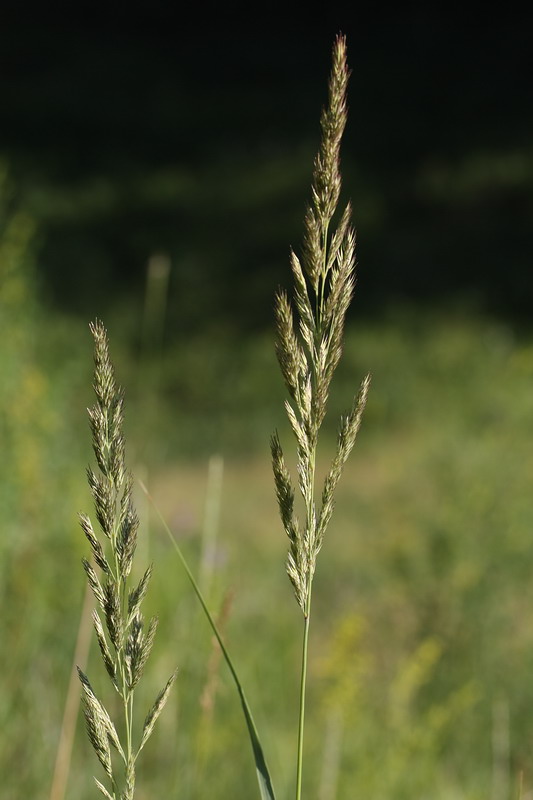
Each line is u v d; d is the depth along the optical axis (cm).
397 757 546
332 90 161
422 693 721
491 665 755
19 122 3362
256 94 3597
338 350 169
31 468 603
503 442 978
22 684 474
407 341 2250
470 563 828
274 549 1147
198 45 3916
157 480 1469
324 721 592
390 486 1079
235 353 2253
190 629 533
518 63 3397
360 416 175
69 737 362
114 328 2350
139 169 3148
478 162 2923
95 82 3641
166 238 2742
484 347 2206
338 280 167
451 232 2664
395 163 2991
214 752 474
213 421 1970
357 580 993
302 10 4003
